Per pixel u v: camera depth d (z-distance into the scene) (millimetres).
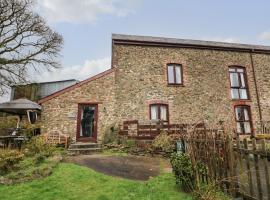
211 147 5316
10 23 18656
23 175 6969
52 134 13359
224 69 16750
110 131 13836
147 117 14852
